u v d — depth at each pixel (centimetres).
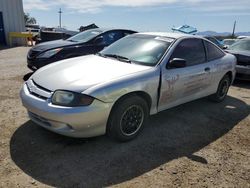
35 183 276
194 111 520
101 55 461
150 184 286
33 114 353
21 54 1334
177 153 353
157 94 394
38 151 335
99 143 363
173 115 490
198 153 357
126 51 446
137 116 377
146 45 445
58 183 278
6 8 1805
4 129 388
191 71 448
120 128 355
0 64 973
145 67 391
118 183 284
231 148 379
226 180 303
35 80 366
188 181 296
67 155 329
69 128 321
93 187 275
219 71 529
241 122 480
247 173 320
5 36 1839
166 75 400
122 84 341
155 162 328
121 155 338
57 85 332
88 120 318
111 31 782
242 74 748
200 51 489
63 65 402
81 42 719
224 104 579
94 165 312
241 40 871
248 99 633
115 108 345
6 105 488
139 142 375
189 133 418
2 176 283
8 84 645
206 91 515
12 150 334
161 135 402
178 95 436
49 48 680
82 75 350
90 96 315
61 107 313
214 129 441
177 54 431
